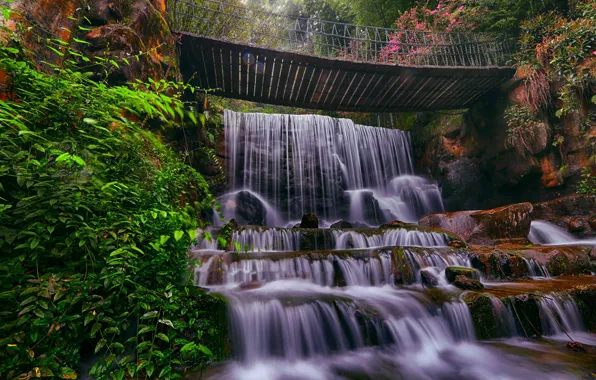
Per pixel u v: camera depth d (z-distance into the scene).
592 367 2.89
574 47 7.97
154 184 3.04
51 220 2.10
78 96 2.49
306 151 11.44
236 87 9.80
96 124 2.54
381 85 9.66
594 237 7.12
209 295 3.20
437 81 9.48
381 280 4.68
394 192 12.53
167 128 5.65
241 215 9.63
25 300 1.91
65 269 2.24
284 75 9.09
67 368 2.01
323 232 6.11
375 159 12.56
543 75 8.66
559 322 3.81
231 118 10.66
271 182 10.74
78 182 2.26
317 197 11.12
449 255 5.15
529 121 8.91
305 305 3.44
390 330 3.46
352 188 11.82
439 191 11.72
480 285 4.24
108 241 2.26
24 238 2.18
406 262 4.77
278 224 10.47
